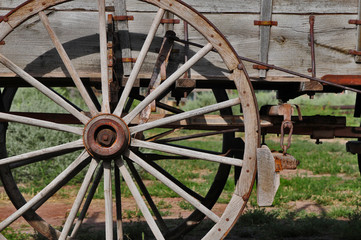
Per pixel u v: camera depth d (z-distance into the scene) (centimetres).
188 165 1230
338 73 414
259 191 385
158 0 372
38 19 403
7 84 472
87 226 656
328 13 411
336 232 573
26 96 1569
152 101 396
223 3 406
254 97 381
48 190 387
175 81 407
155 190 907
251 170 388
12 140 1063
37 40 404
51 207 791
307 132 464
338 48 413
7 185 475
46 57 404
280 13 409
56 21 402
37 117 454
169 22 403
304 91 422
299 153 1414
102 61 377
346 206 752
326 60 414
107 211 385
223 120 430
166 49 393
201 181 1019
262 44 407
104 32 375
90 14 404
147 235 586
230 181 999
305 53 412
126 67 404
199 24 375
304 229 576
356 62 414
